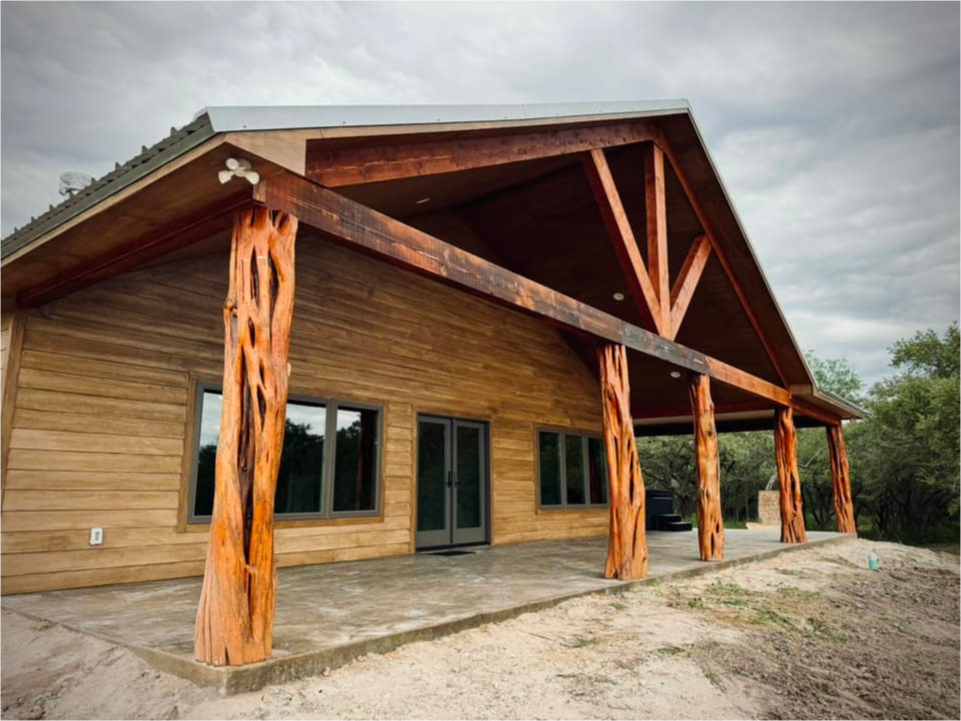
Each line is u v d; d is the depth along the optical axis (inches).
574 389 486.0
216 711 100.0
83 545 206.7
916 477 977.5
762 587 280.7
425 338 354.3
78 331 213.0
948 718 151.6
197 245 217.9
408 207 298.8
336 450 297.1
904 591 335.0
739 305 406.3
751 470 1136.2
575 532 460.4
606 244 377.7
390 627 145.7
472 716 112.4
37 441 199.9
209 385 247.1
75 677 118.3
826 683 163.2
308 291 292.0
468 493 376.8
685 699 135.6
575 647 158.4
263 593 114.5
